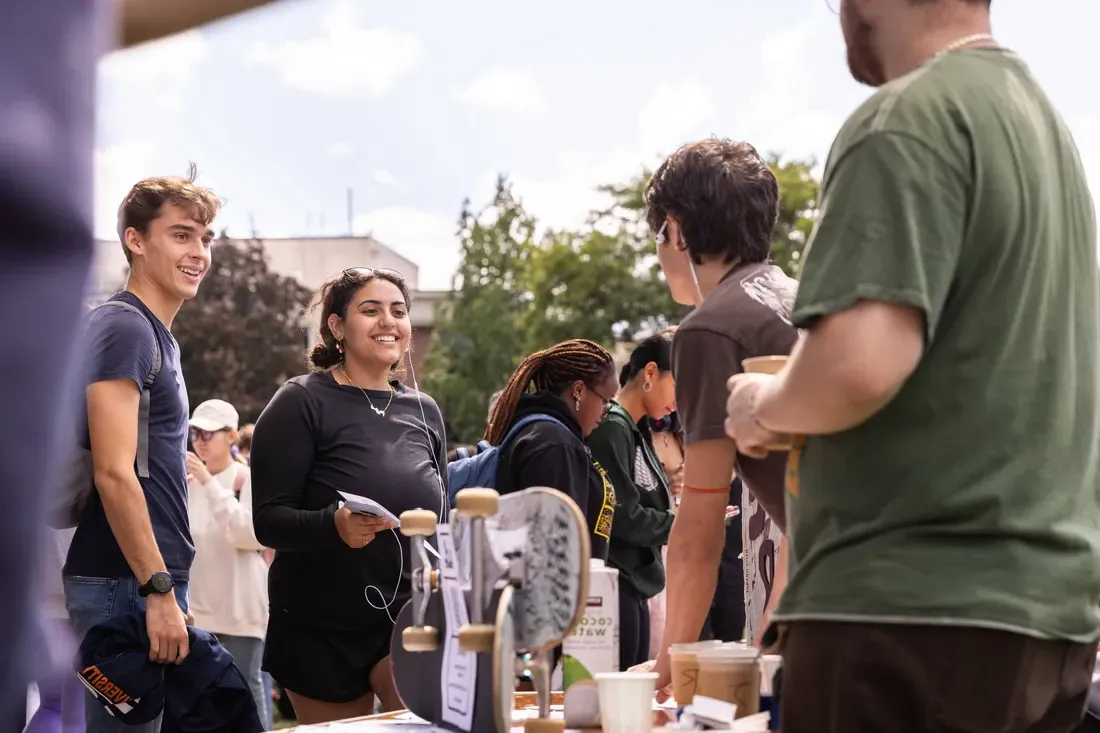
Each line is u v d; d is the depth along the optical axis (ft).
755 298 7.43
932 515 4.79
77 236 2.04
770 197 7.91
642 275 135.64
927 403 4.82
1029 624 4.67
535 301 135.95
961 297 4.87
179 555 10.03
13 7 1.96
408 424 12.00
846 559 4.90
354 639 11.42
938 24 5.26
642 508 14.20
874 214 4.71
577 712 6.78
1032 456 4.86
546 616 5.84
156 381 9.91
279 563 11.63
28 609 2.08
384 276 12.23
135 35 2.23
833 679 4.84
